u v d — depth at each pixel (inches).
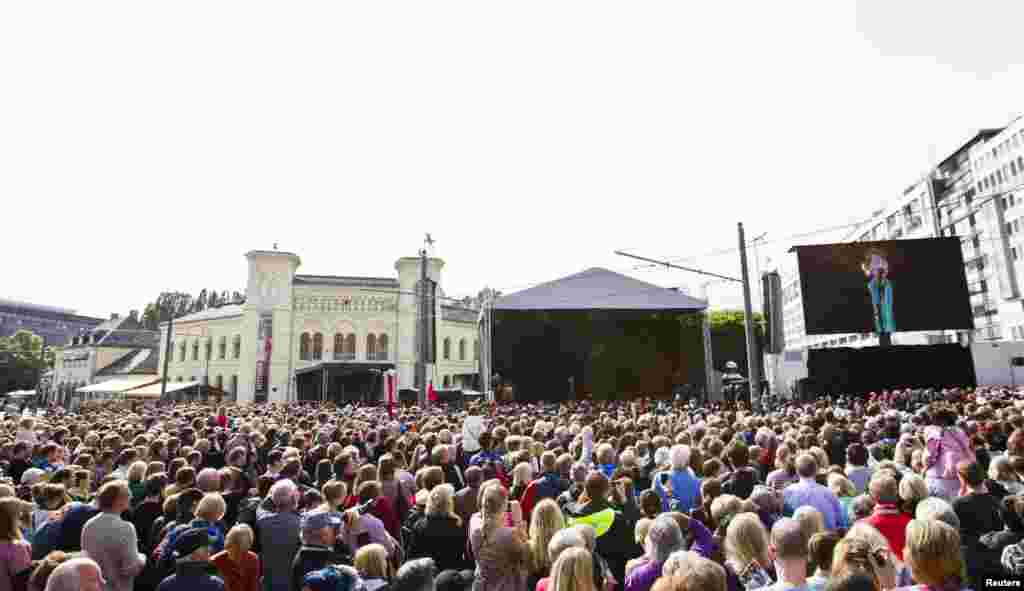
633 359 1691.7
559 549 179.8
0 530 207.2
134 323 4033.0
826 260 1344.7
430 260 2554.1
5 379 3686.0
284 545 249.6
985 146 2952.8
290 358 2410.2
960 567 143.3
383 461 328.8
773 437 412.5
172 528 249.0
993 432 416.5
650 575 181.3
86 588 164.9
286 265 2479.1
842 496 272.2
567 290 1537.9
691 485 301.6
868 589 133.4
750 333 857.5
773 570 208.5
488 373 1465.3
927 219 3344.0
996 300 2829.7
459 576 175.8
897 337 3462.1
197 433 531.8
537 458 402.6
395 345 2475.4
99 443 470.6
